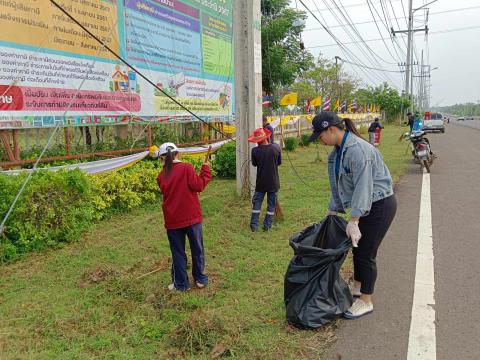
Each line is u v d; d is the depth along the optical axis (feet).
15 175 18.34
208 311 12.03
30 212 17.17
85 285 14.24
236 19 26.30
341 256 11.32
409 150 58.39
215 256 16.83
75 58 23.17
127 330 11.39
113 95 26.14
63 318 11.98
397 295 13.20
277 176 20.66
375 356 10.05
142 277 14.82
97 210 22.26
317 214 23.03
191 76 35.19
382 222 11.39
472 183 31.96
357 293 12.87
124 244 18.44
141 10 28.37
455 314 11.93
